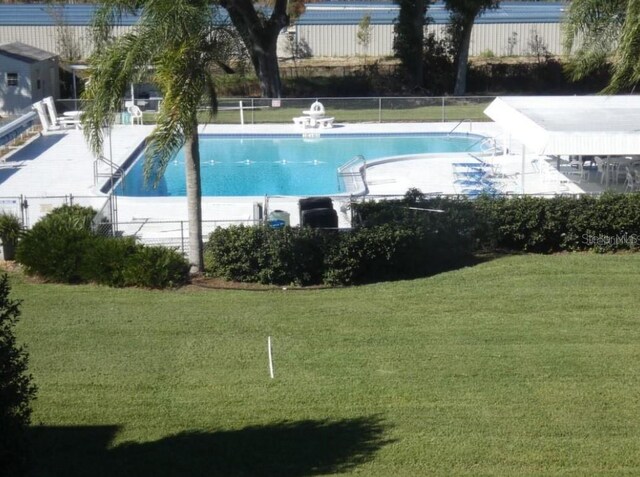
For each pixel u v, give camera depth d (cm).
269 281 1595
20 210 1927
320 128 3597
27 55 4059
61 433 972
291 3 5078
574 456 896
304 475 858
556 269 1602
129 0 1524
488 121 3688
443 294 1488
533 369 1148
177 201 2309
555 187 2430
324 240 1589
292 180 2814
